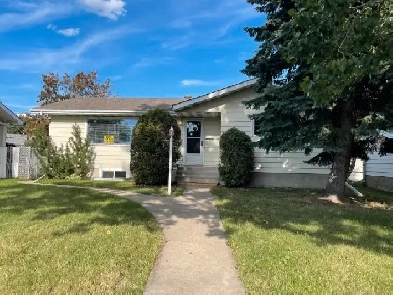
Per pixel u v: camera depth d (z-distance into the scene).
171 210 7.77
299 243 5.19
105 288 3.54
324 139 8.68
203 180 13.72
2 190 10.33
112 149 14.85
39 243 4.93
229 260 4.55
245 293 3.55
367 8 3.72
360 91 8.62
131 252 4.62
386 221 6.93
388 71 7.24
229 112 13.34
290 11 3.89
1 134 15.57
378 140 9.52
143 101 16.55
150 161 11.55
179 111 13.53
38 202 8.34
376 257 4.66
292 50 4.30
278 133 9.42
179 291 3.58
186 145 14.50
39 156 14.52
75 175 14.58
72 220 6.42
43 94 31.92
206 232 5.94
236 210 7.77
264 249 4.88
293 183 13.09
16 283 3.58
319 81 3.71
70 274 3.84
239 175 12.05
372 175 13.52
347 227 6.34
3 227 5.82
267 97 9.68
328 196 9.57
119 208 7.67
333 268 4.20
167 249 4.98
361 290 3.62
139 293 3.48
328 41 3.84
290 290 3.57
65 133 14.93
